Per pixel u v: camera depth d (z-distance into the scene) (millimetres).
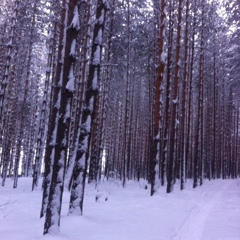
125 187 23156
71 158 18703
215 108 33812
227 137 43625
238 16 21000
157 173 15734
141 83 40219
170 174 17688
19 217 9586
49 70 20062
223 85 37625
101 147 23969
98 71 9227
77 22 7293
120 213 9938
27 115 35562
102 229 7324
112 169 39406
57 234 6566
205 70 31844
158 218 9008
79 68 19031
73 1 7359
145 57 27391
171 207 11586
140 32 25609
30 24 20797
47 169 9523
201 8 24438
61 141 6973
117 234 6809
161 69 16078
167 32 23312
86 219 8266
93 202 13102
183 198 14836
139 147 41906
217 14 25688
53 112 9172
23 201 13594
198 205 12836
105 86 23328
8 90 22906
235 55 22094
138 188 22203
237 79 22656
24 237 6387
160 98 15891
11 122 24469
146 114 40062
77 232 6973
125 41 25656
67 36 7312
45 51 27062
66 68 7172
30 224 8070
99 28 9414
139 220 8586
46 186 9516
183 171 20641
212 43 30250
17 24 18766
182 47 26516
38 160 20234
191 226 8523
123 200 13898
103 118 22812
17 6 14914
